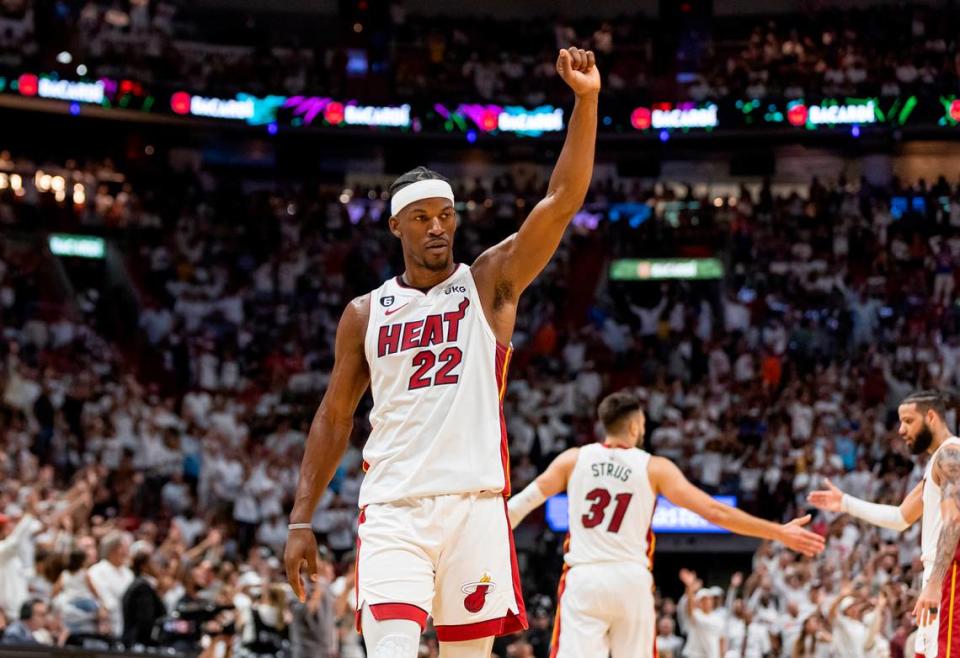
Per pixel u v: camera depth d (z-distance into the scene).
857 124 29.97
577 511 7.21
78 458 22.61
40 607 12.41
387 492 4.27
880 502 20.91
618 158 34.09
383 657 4.03
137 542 16.72
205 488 22.09
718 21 32.97
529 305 30.23
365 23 32.53
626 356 28.30
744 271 30.22
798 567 16.69
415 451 4.27
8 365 23.31
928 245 30.06
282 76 31.25
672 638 16.20
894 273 29.70
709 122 30.66
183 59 30.58
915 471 21.28
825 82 30.56
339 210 32.66
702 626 14.91
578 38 33.38
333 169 34.16
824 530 19.89
